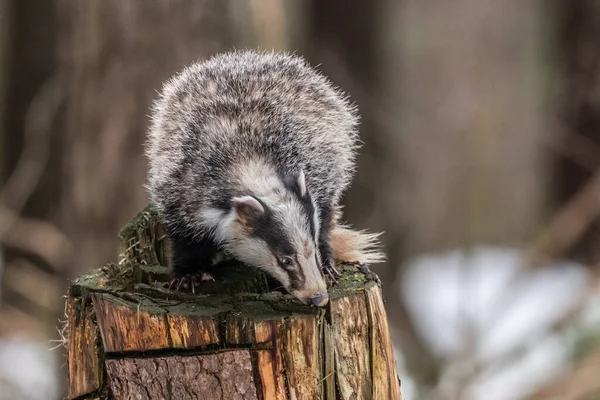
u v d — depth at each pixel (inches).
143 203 518.3
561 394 569.9
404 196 855.7
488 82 1069.8
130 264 295.9
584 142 781.3
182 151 325.7
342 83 796.6
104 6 506.0
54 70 729.0
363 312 264.7
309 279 267.7
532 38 1113.4
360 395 264.1
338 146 358.6
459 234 1053.2
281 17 548.7
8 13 792.3
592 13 765.3
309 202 305.0
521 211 1125.7
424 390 614.2
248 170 315.3
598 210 711.7
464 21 1170.0
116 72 509.4
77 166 524.7
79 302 267.1
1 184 825.5
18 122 804.6
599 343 600.1
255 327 245.1
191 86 345.4
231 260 316.8
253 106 334.3
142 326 249.8
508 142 1026.1
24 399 619.5
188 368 247.6
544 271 727.7
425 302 756.0
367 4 822.5
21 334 724.0
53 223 744.3
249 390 247.0
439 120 987.3
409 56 1181.1
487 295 717.3
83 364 265.9
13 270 774.5
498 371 618.2
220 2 510.3
